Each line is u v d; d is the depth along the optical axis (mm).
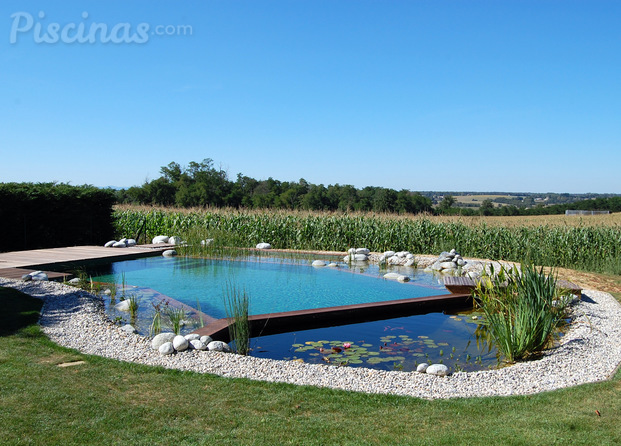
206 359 4301
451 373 4418
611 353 4832
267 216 16359
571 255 12820
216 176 43000
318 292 8578
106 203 15148
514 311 5348
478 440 2869
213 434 2869
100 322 5453
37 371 3783
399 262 12203
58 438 2744
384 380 3955
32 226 13102
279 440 2814
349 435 2914
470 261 11766
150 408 3207
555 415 3262
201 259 12367
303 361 4914
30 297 6293
